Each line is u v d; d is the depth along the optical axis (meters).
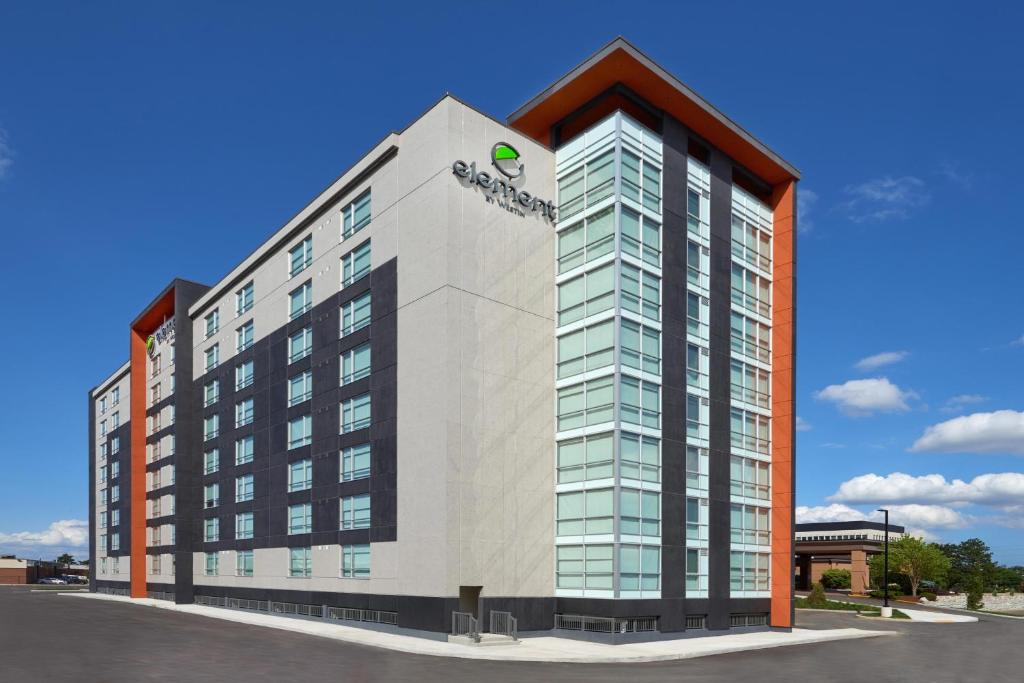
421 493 32.56
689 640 33.59
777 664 26.41
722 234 40.59
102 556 80.50
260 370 48.50
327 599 38.69
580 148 37.16
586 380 34.78
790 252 43.62
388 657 25.81
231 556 50.25
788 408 41.78
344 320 40.03
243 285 52.03
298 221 44.84
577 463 34.62
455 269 33.00
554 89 37.31
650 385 34.88
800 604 64.38
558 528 34.97
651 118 38.97
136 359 70.12
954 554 129.12
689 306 37.78
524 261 35.84
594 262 35.34
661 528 34.22
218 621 39.38
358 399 38.12
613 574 32.03
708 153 41.12
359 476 37.31
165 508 62.56
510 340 34.66
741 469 39.75
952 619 58.84
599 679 21.80
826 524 100.38
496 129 35.81
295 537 42.56
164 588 61.66
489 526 32.41
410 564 32.66
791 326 42.66
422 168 34.94
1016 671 25.48
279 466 45.12
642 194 36.03
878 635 40.75
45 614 42.16
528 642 31.16
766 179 44.59
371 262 37.97
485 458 32.75
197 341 58.94
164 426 64.00
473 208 34.12
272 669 22.33
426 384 33.09
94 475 85.88
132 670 21.67
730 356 39.88
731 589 37.94
